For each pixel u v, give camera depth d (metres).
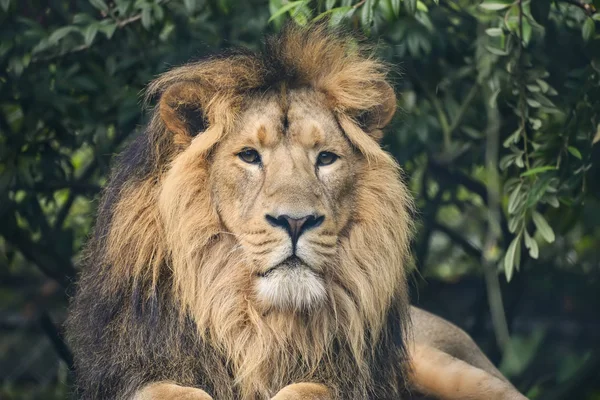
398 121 11.45
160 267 8.47
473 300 17.14
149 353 8.40
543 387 15.57
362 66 8.83
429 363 10.48
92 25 11.19
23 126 12.09
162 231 8.43
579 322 17.59
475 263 16.22
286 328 8.40
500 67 11.28
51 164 12.45
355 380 8.62
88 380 8.71
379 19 10.85
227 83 8.45
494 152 11.00
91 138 12.15
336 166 8.42
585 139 10.52
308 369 8.48
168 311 8.45
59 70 11.80
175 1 11.70
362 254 8.57
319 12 9.84
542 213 12.81
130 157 8.87
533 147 11.02
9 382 17.00
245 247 8.20
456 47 12.21
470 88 12.55
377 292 8.62
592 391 14.59
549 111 10.95
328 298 8.45
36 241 13.88
